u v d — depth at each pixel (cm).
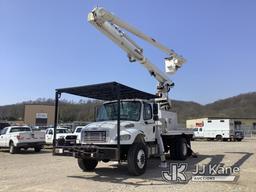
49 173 1263
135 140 1223
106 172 1271
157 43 1658
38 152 2341
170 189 959
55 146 1219
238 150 2275
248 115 10975
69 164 1530
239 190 951
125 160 1242
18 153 2258
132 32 1515
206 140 4719
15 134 2255
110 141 1148
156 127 1412
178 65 1803
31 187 995
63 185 1022
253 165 1456
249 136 6366
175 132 1605
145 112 1331
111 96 1354
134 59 1571
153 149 1374
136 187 988
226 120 4509
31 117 7638
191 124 5500
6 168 1422
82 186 1005
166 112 1633
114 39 1440
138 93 1292
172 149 1658
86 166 1291
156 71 1688
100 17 1327
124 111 1320
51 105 7800
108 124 1205
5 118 8562
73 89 1214
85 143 1193
